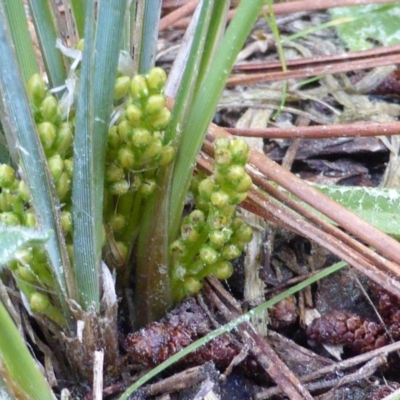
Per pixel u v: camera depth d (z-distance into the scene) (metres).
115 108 0.24
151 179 0.24
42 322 0.25
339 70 0.33
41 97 0.22
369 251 0.25
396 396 0.24
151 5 0.25
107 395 0.25
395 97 0.35
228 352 0.26
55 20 0.24
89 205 0.22
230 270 0.26
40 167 0.21
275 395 0.26
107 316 0.24
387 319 0.27
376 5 0.37
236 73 0.36
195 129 0.24
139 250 0.25
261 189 0.27
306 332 0.27
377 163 0.33
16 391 0.21
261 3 0.22
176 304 0.27
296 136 0.29
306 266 0.29
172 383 0.25
